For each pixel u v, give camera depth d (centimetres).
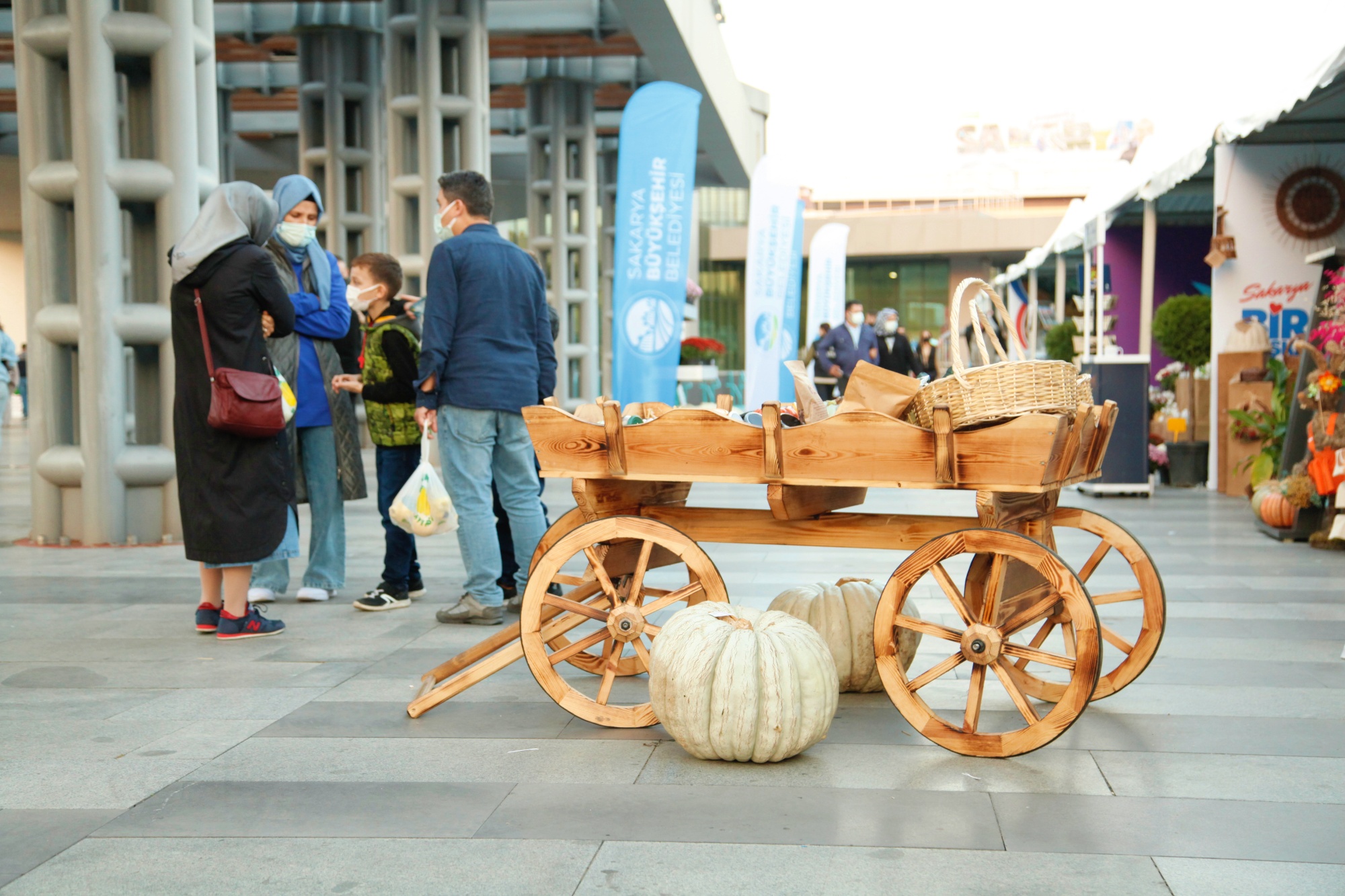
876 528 332
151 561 671
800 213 1569
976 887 216
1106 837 241
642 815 255
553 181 2125
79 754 302
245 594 455
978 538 294
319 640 448
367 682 381
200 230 441
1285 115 994
